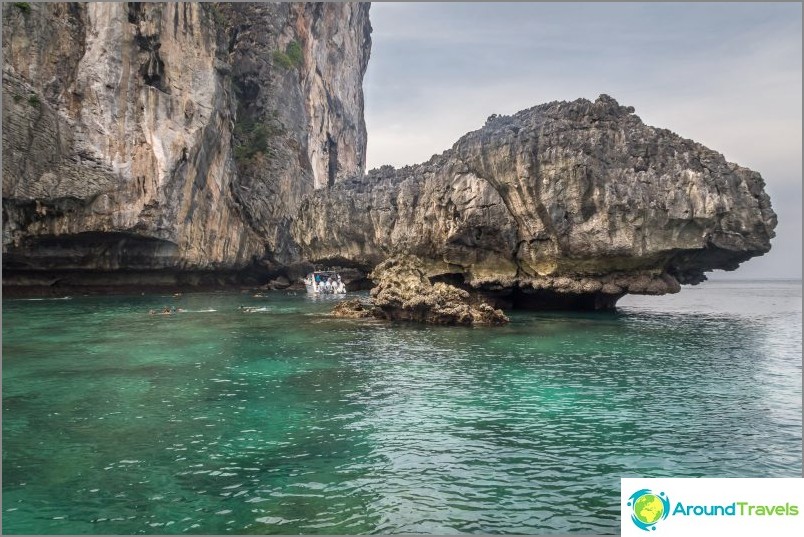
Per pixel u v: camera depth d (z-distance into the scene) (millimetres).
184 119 55844
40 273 52156
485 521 9453
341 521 9344
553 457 12281
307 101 101000
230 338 28016
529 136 38125
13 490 10289
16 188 44906
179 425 14062
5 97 43969
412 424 14438
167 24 54188
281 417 14867
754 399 17125
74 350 23906
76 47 49312
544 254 39281
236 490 10430
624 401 16797
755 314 46312
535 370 21078
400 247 48812
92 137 49062
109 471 11172
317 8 103438
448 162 43906
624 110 40031
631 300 73812
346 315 38656
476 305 36438
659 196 35531
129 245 54531
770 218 36875
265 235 73500
